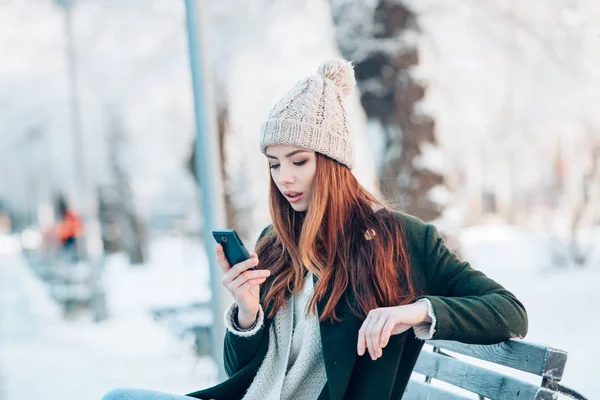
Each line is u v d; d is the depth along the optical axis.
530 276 12.48
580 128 14.27
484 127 14.84
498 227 26.53
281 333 2.21
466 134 15.02
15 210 42.22
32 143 20.69
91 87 16.17
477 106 14.25
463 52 11.59
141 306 13.05
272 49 10.75
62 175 21.34
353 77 2.31
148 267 21.09
